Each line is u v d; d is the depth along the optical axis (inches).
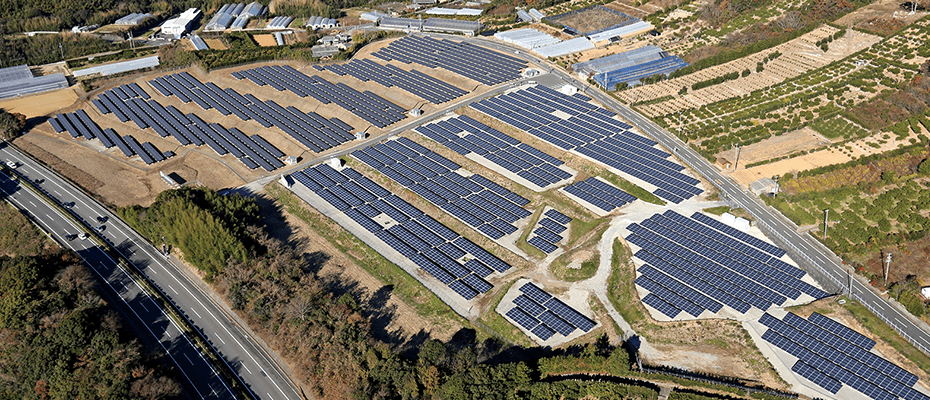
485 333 5802.2
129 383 5231.3
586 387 4913.9
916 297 5482.3
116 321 5979.3
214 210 7155.5
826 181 7214.6
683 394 4864.7
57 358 5487.2
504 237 7003.0
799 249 6318.9
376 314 6146.7
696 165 7795.3
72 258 6771.7
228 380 5457.7
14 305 5905.5
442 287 6353.3
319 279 6594.5
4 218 7751.0
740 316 5600.4
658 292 5935.0
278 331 5826.8
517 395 4827.8
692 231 6668.3
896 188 7047.2
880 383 4906.5
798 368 5088.6
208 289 6525.6
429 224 7308.1
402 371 5147.6
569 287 6156.5
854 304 5605.3
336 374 5285.4
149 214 7170.3
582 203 7342.5
